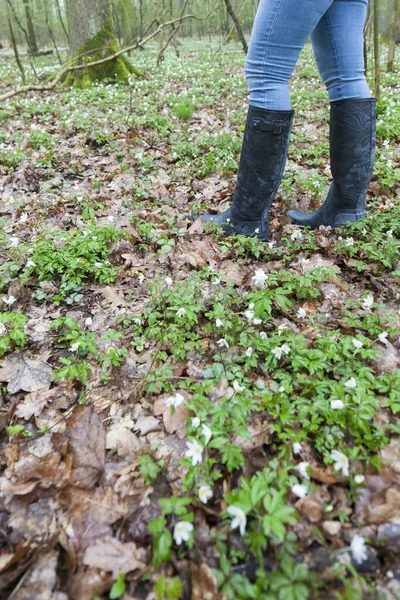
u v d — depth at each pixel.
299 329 2.57
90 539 1.58
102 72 11.98
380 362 2.28
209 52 19.94
